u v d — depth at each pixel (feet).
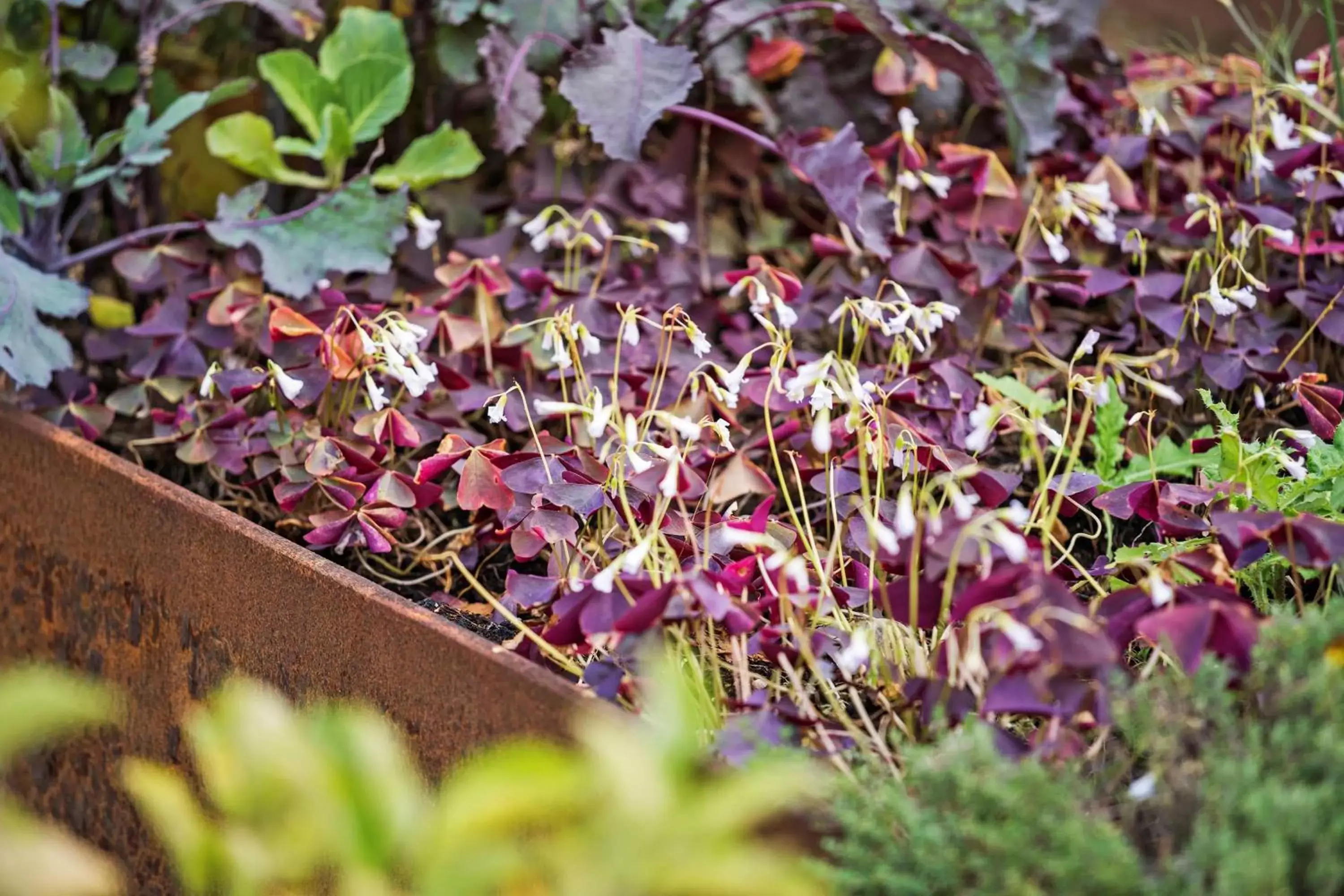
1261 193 6.10
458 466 5.54
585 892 4.72
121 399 6.01
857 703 5.16
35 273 5.92
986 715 5.08
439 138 6.13
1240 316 5.98
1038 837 4.86
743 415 6.03
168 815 4.89
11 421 5.78
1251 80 6.40
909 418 5.76
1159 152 6.29
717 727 5.22
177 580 5.54
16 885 4.75
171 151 6.19
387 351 5.56
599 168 6.42
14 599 5.85
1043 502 5.39
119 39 6.39
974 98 6.56
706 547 5.34
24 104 6.20
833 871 4.89
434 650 5.19
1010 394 5.28
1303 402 5.57
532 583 5.37
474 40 6.28
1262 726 4.99
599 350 5.73
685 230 6.07
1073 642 4.96
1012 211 6.14
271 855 4.85
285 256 6.02
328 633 5.33
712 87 6.33
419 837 4.76
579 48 6.21
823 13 6.46
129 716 5.66
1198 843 4.80
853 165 6.00
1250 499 5.38
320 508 5.83
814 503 5.82
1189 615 4.98
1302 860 4.80
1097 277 5.98
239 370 5.82
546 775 4.75
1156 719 4.96
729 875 4.73
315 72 6.12
